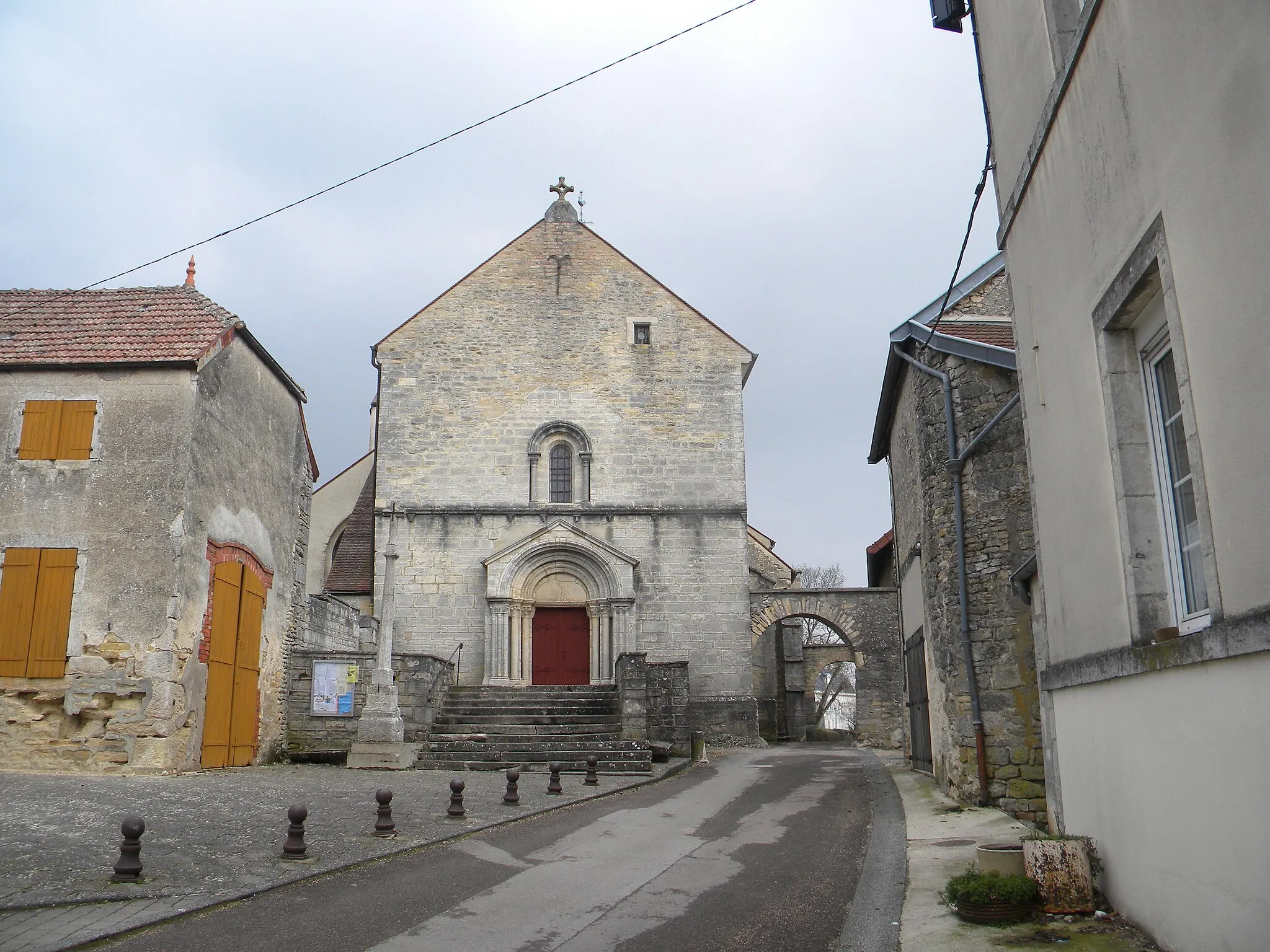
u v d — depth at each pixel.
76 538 14.46
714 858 9.60
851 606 31.41
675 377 29.69
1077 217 6.94
